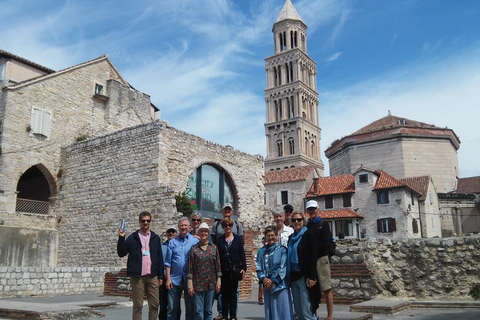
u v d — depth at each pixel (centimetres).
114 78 3816
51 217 3011
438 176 5797
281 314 888
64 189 3067
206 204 2911
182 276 1012
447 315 1123
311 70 10988
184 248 1030
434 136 5906
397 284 1458
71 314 1132
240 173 3222
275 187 5784
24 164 3009
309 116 10531
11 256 2736
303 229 922
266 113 10588
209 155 2959
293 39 10938
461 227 5397
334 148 6819
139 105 3922
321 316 1038
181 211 2494
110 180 2792
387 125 6297
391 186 4712
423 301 1320
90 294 1989
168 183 2611
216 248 996
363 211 4878
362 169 4988
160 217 2458
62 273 2025
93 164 2939
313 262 880
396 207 4650
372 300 1336
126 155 2744
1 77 3281
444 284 1405
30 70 3444
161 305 1056
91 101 3556
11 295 1838
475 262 1384
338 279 1402
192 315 1001
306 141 10175
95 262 2712
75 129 3378
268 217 3303
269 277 905
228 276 1006
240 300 1605
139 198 2597
